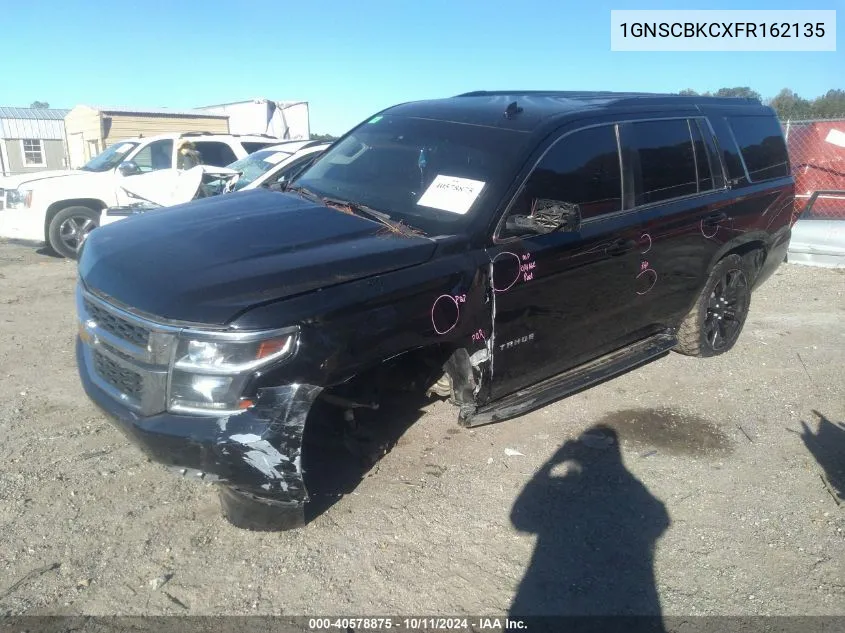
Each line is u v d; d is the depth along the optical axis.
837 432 4.79
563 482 4.02
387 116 5.02
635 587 3.21
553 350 4.26
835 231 9.49
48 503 3.55
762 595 3.19
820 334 6.78
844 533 3.66
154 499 3.63
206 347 2.85
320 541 3.38
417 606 3.02
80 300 3.50
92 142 24.34
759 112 6.04
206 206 4.12
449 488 3.89
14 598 2.91
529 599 3.10
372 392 3.62
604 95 5.23
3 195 9.95
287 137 21.81
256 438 2.90
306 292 3.03
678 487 4.04
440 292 3.46
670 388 5.39
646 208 4.72
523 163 3.98
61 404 4.68
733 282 5.82
